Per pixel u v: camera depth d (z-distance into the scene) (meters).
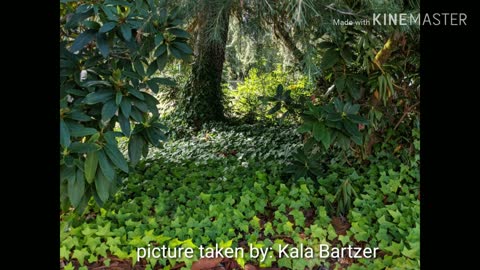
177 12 1.96
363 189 2.30
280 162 2.82
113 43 1.82
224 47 3.49
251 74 5.22
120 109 1.81
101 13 1.76
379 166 2.38
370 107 2.45
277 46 3.02
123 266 1.78
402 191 2.17
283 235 1.98
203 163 3.04
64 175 1.64
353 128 2.05
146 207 2.23
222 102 5.42
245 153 3.33
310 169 2.38
